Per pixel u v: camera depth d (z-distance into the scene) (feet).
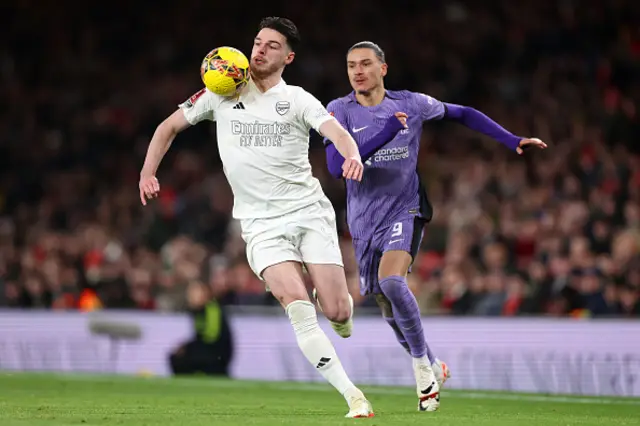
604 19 247.50
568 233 162.91
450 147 215.51
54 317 143.43
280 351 136.46
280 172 65.57
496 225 180.24
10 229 198.90
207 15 270.67
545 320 125.08
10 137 237.66
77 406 76.48
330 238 66.08
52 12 266.98
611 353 120.98
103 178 227.20
